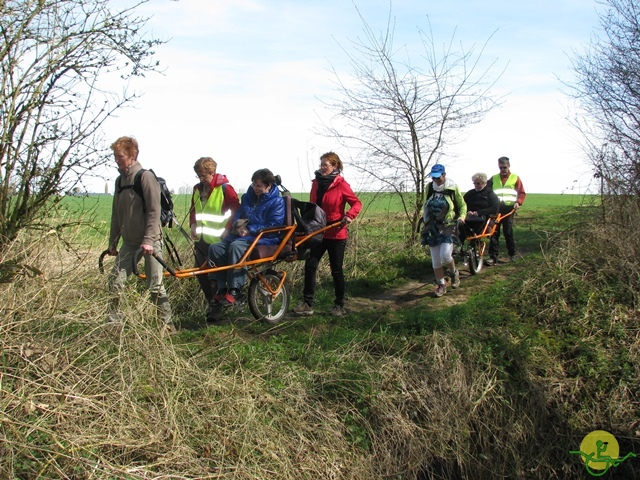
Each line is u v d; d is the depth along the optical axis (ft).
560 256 30.89
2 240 21.81
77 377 18.04
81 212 25.43
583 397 23.36
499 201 35.65
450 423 21.63
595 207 36.14
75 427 16.62
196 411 18.84
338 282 27.50
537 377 23.58
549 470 22.00
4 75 22.40
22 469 15.40
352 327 25.86
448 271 31.89
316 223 25.61
